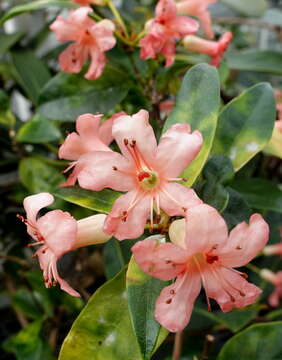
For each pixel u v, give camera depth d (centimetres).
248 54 47
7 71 49
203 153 27
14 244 52
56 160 47
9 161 47
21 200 48
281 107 38
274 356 31
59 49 50
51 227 23
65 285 24
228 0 51
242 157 30
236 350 31
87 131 28
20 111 70
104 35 35
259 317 40
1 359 52
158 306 23
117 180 24
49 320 45
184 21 35
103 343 26
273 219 43
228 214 29
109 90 39
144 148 24
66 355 26
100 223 26
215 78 28
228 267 23
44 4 38
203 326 41
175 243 24
